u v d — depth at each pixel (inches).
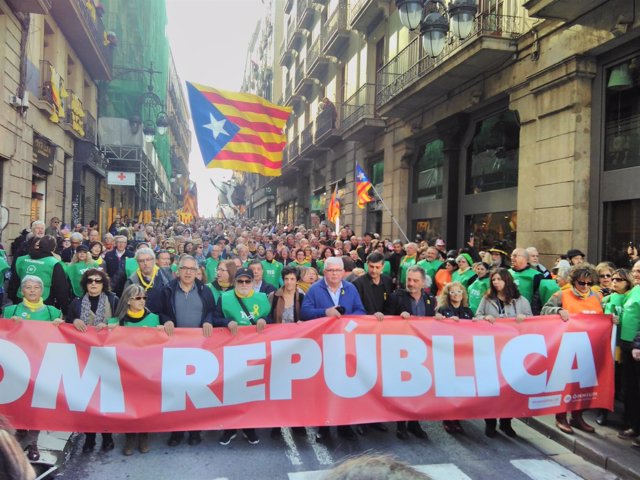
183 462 174.7
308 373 188.2
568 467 177.0
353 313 205.8
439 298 220.5
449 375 194.5
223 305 201.3
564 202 356.5
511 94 417.7
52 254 270.4
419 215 614.9
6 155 493.4
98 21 820.0
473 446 193.9
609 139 340.2
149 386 177.6
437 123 542.6
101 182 1035.3
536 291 253.9
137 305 187.9
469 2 346.3
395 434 205.3
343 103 848.3
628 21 299.6
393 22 671.1
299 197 1245.7
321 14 1057.5
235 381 183.3
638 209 316.8
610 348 207.5
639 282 197.8
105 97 1073.5
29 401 171.3
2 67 479.8
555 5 323.0
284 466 172.2
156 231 847.1
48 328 176.1
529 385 197.9
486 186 480.1
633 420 191.0
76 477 162.6
